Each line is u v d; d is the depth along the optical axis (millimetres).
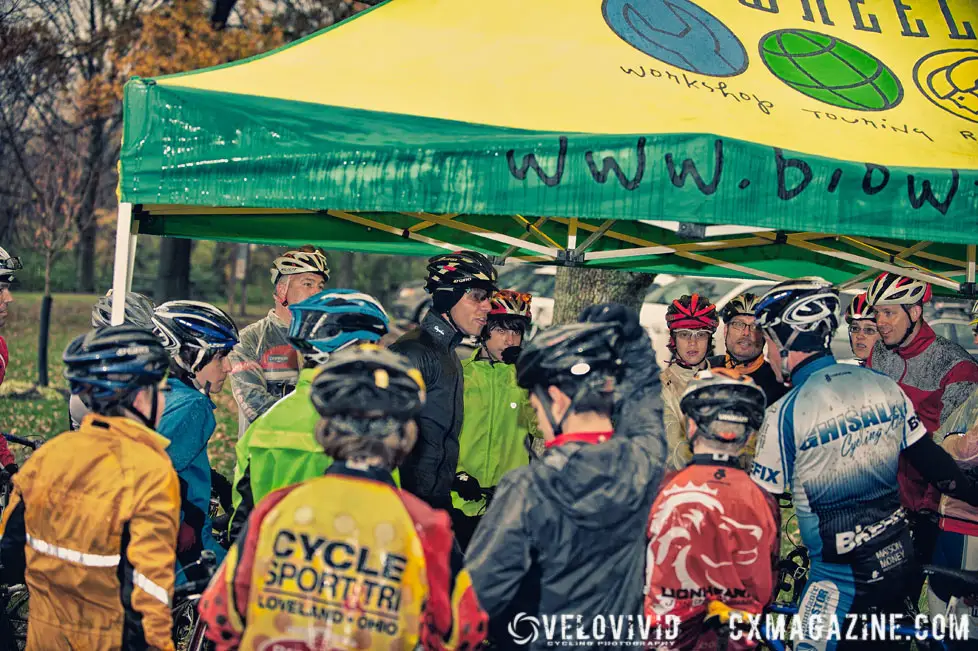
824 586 3166
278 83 3414
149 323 3713
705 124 3453
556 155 3156
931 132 3916
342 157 3137
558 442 2355
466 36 4016
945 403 4711
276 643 2021
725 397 2686
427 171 3141
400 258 36812
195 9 11523
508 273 14070
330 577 2039
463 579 2174
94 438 2508
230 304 27406
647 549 2703
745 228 3982
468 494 4133
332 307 2885
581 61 3889
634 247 5250
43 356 11914
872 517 3102
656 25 4285
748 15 4594
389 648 2037
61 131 12562
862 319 4719
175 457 3012
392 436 2139
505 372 4340
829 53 4418
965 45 4723
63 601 2510
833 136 3670
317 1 11898
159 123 3088
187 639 3539
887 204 3410
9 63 11211
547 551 2279
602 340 2365
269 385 4973
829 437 3057
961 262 5227
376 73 3631
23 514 2568
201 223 4199
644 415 2471
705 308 4445
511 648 2328
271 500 2133
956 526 3955
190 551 3109
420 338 3961
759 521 2695
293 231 4543
